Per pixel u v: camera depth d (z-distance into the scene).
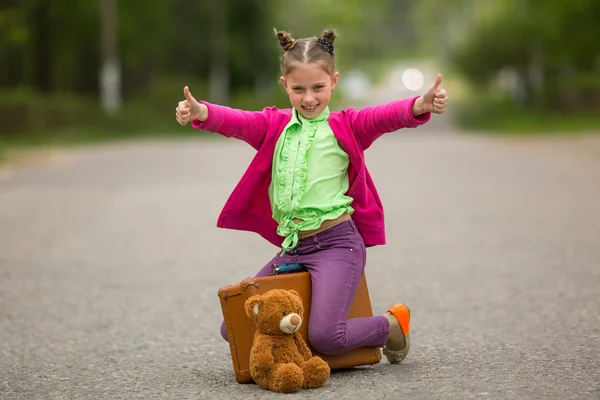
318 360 6.30
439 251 13.09
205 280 11.32
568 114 62.25
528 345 7.67
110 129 51.72
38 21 60.66
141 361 7.51
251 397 6.13
